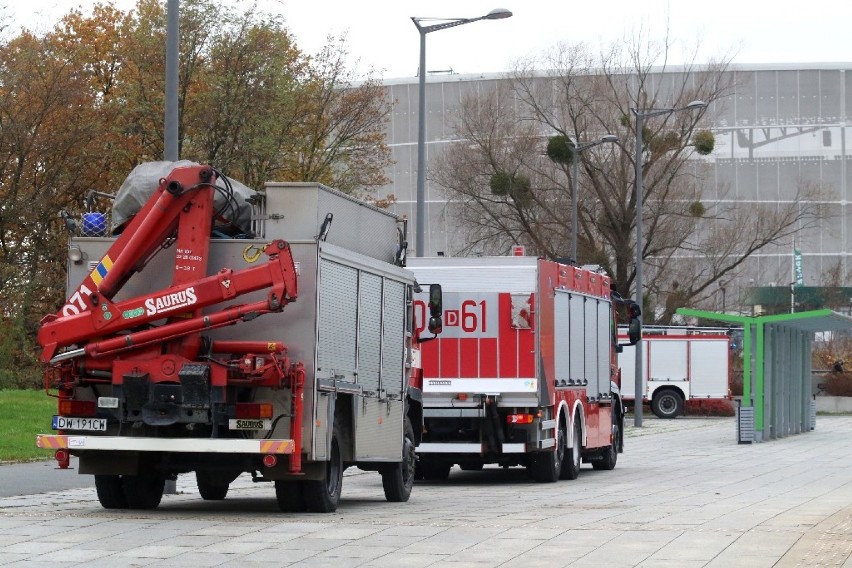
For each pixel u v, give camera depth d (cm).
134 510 1736
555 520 1609
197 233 1595
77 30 6175
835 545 1332
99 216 1678
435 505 1916
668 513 1730
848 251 9912
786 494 2147
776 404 4694
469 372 2511
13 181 5431
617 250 7044
